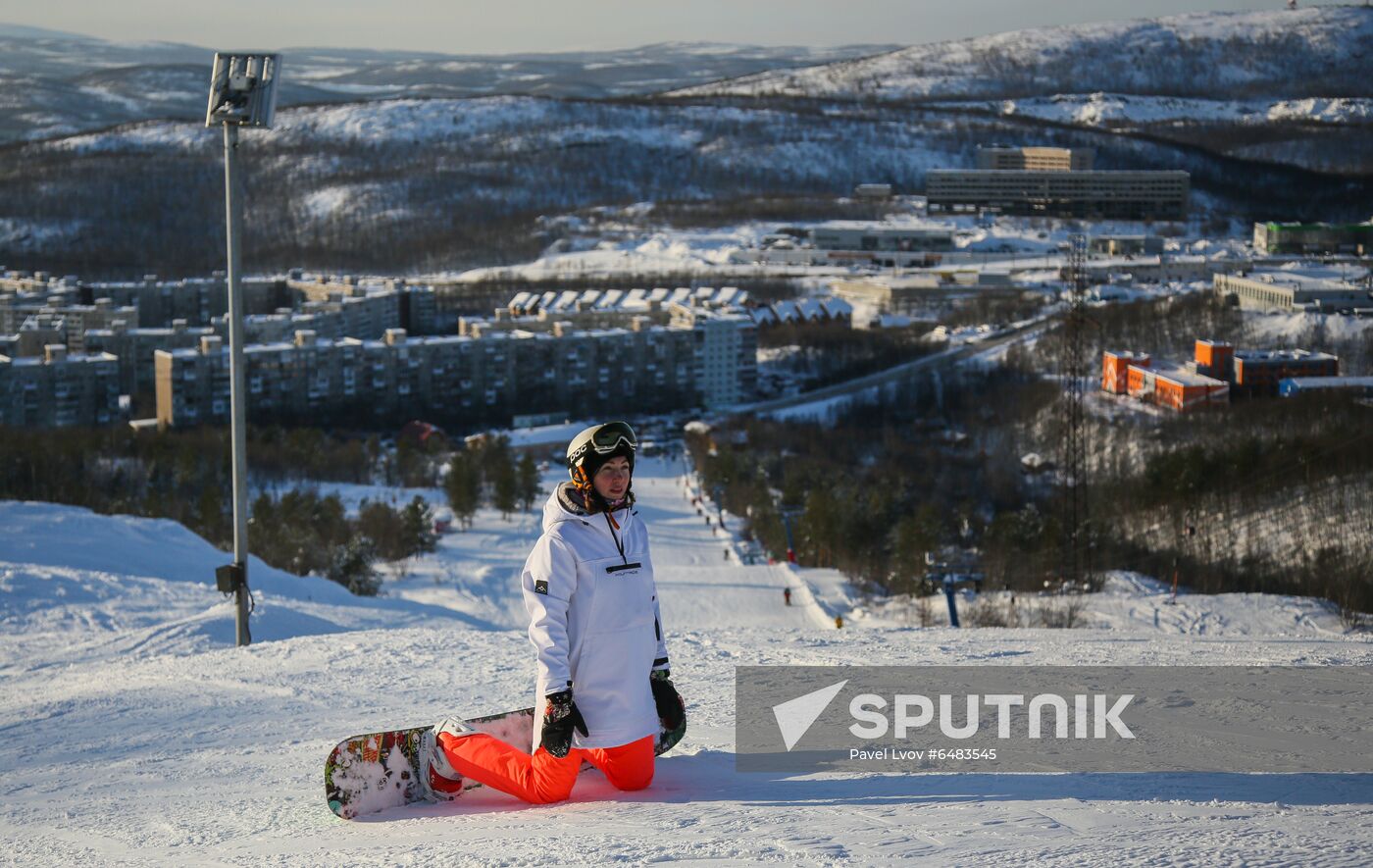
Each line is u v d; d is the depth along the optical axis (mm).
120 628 28781
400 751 6746
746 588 63094
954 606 42969
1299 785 6000
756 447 119625
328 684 14680
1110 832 4605
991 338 178125
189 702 14305
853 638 16609
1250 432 102188
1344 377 123438
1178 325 163250
